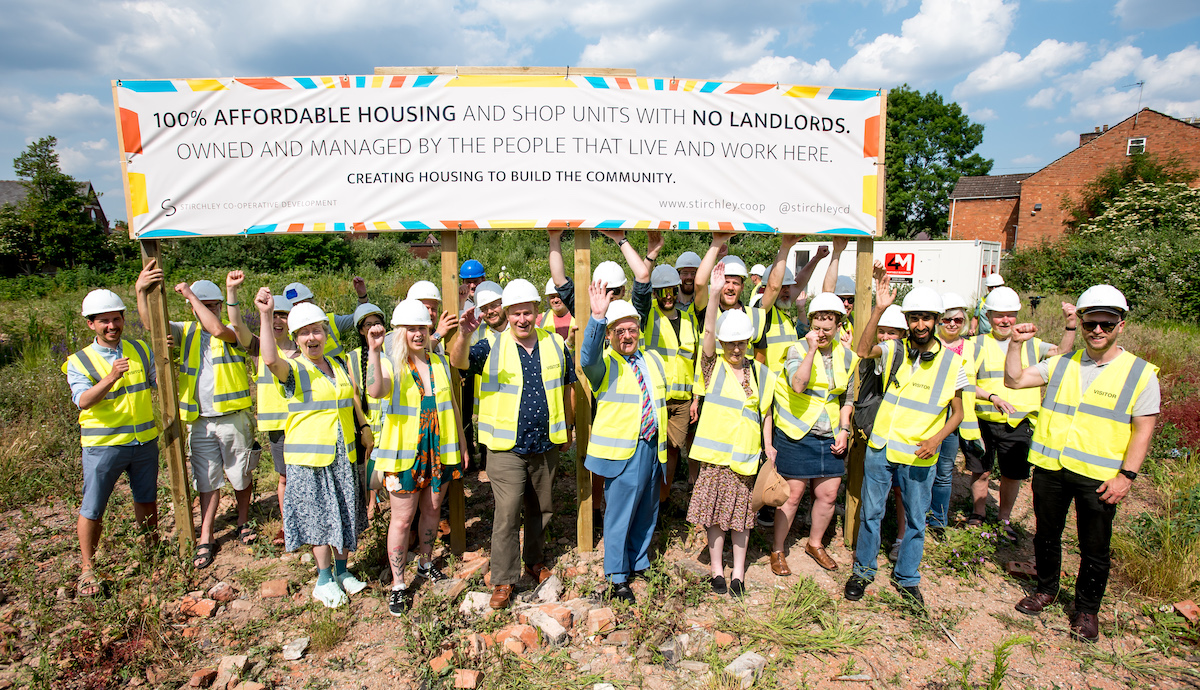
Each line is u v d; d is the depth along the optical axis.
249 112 4.07
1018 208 32.78
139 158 4.05
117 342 4.13
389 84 4.10
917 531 3.88
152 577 3.99
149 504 4.38
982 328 5.87
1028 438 4.69
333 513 3.73
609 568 3.82
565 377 4.04
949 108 44.78
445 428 3.92
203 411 4.30
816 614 3.77
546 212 4.27
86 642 3.32
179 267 24.11
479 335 5.23
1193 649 3.56
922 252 17.06
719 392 3.93
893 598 3.93
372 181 4.16
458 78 4.13
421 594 3.91
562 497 5.54
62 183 27.12
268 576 4.15
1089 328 3.53
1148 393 3.38
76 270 22.80
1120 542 4.41
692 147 4.35
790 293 5.38
